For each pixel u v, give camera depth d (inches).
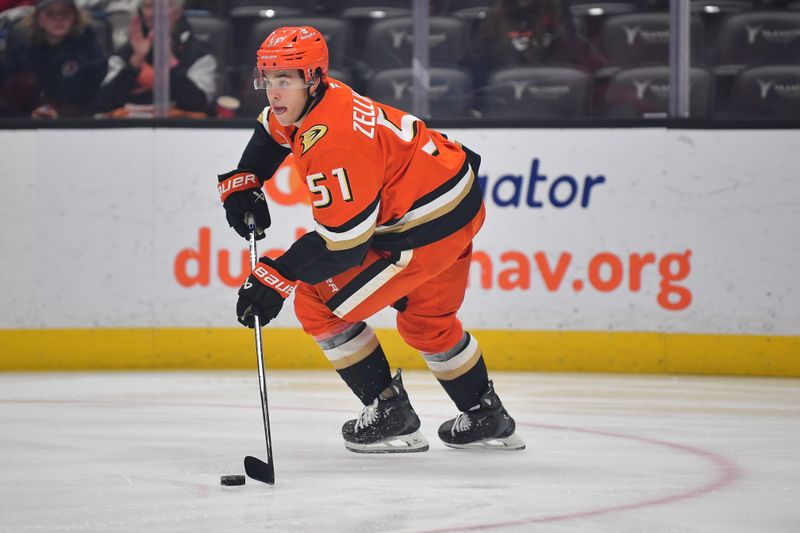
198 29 605.3
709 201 560.1
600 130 566.6
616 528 208.7
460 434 308.8
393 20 617.6
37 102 601.0
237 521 212.7
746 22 600.7
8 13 599.2
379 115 272.1
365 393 303.0
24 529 205.9
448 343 302.0
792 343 553.3
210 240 569.0
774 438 342.6
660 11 606.9
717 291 559.5
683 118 562.3
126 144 569.3
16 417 381.7
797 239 554.6
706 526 211.3
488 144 572.4
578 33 609.0
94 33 598.2
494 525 210.1
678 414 402.6
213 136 570.6
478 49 607.8
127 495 239.6
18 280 565.0
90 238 567.8
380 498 237.3
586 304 566.3
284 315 573.0
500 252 569.6
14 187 564.7
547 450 314.0
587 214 566.6
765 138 556.7
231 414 392.2
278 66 258.4
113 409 405.1
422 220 278.1
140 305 569.3
